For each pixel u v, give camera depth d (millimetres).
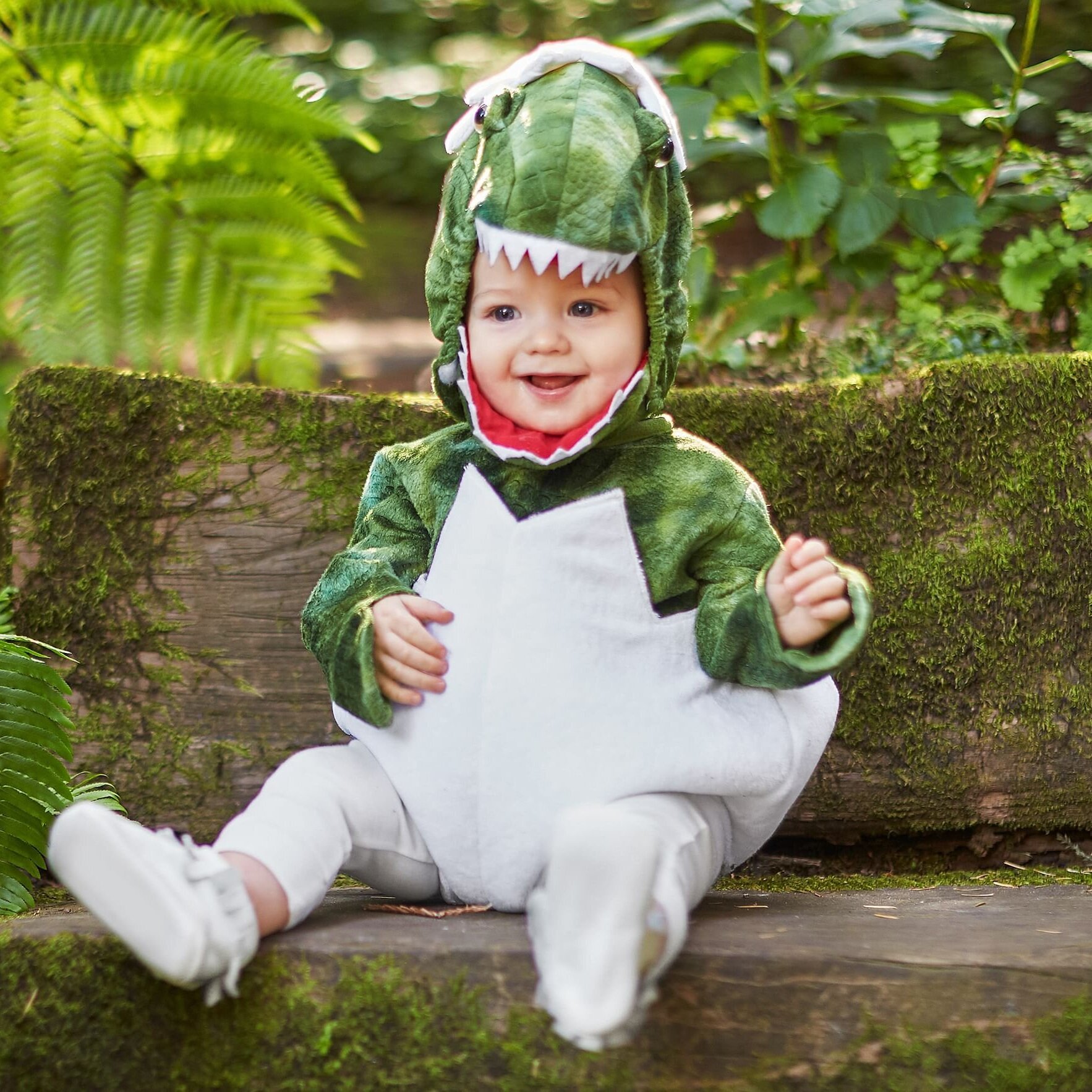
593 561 1555
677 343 1658
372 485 1771
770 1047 1351
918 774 2115
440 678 1548
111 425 2148
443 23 8273
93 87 2754
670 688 1543
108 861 1243
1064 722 2111
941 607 2107
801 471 2127
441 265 1643
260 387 2184
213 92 2736
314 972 1379
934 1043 1348
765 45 2688
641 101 1612
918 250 2729
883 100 2996
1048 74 4539
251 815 1468
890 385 2123
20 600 2148
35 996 1407
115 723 2148
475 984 1364
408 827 1571
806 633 1457
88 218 2697
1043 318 2688
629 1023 1244
